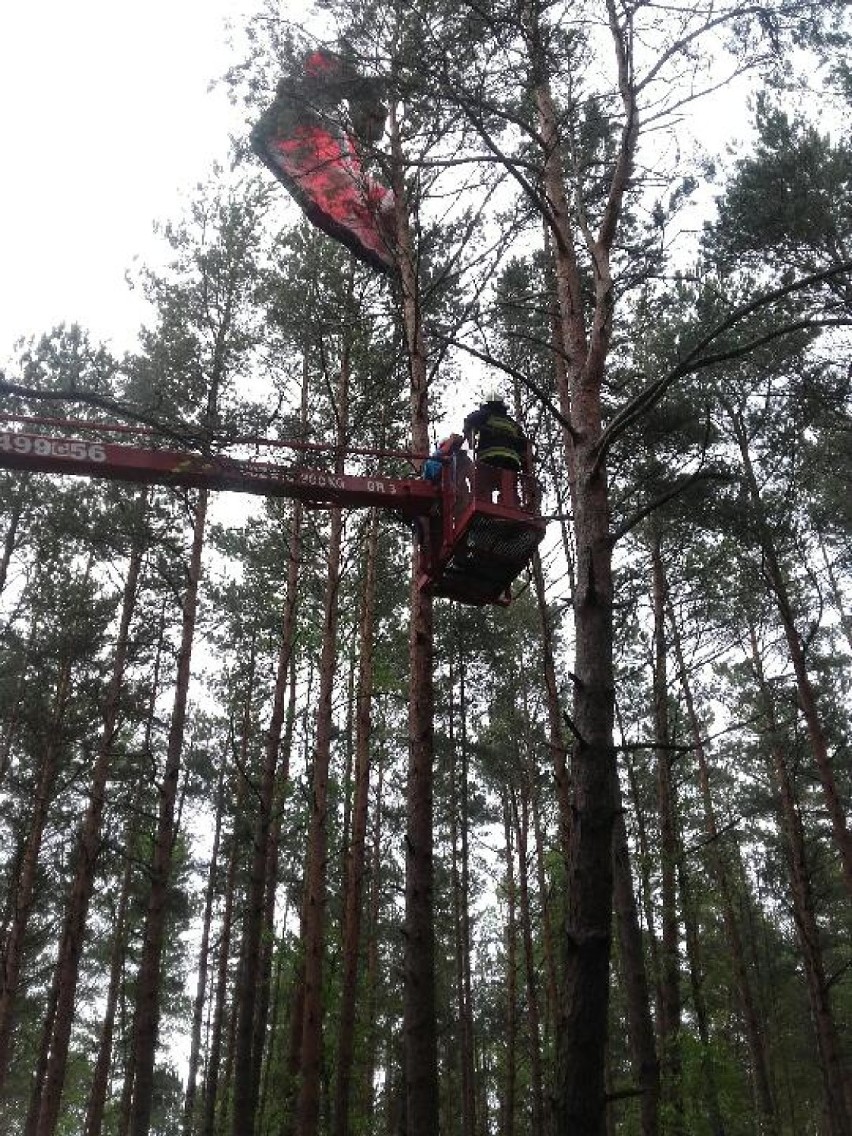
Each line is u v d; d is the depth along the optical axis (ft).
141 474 28.73
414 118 27.99
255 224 59.31
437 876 93.45
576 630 19.02
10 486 63.67
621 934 39.42
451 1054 101.86
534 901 81.56
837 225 42.65
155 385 50.67
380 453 31.17
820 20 20.42
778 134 45.52
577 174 24.61
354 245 37.68
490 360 19.51
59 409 57.47
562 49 23.29
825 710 68.18
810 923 49.21
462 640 67.21
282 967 46.65
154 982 44.50
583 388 21.36
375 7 25.27
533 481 30.01
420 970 28.45
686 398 43.62
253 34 24.98
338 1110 42.39
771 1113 74.08
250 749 78.18
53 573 65.31
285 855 78.38
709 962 88.33
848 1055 83.41
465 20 24.11
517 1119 97.45
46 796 64.90
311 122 27.09
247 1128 43.45
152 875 46.39
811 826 81.00
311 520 54.49
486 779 82.64
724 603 56.59
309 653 53.93
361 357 49.32
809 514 53.06
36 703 65.16
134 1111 41.91
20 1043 99.09
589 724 17.65
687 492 46.06
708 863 71.26
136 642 59.93
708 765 80.33
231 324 57.31
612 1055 93.04
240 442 27.12
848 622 72.23
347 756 60.75
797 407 45.83
